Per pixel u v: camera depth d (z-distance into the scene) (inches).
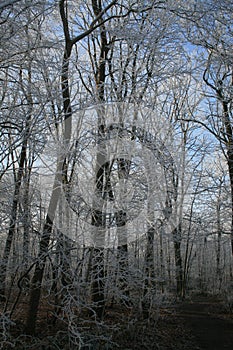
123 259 241.6
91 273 227.8
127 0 309.7
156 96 291.3
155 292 284.7
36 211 248.5
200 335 343.9
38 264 238.7
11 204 220.5
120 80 269.6
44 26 304.3
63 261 213.9
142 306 292.5
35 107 219.8
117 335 261.3
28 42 225.6
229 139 401.1
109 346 227.6
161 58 276.1
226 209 381.7
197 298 652.7
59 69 217.3
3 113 219.1
